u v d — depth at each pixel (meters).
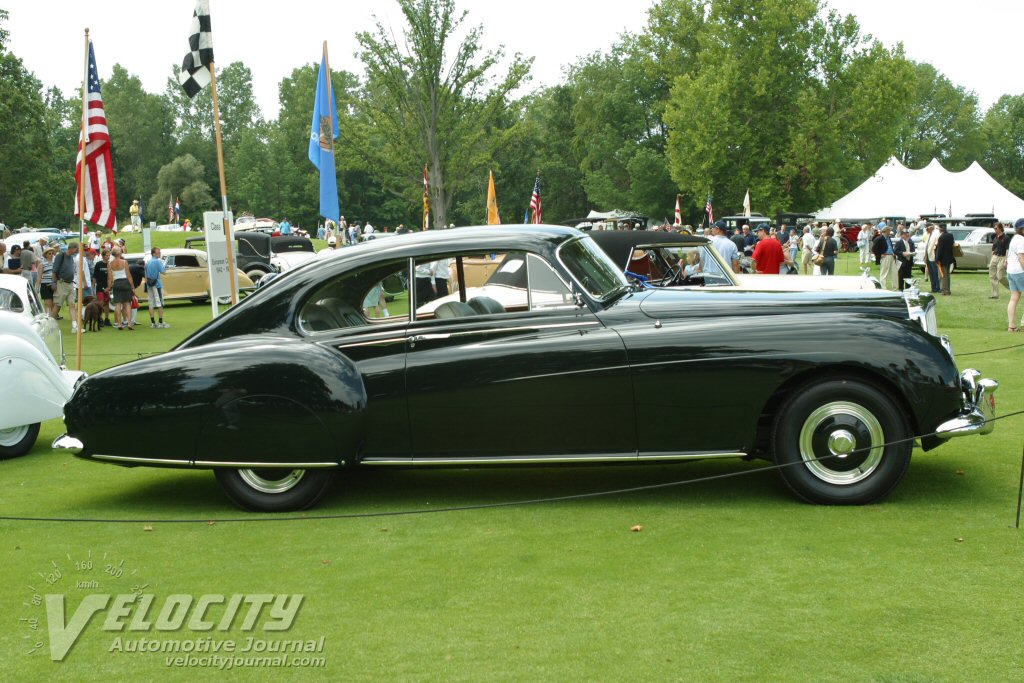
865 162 61.38
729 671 3.56
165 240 57.25
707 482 6.45
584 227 37.03
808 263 28.66
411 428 5.86
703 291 6.28
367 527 5.67
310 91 102.38
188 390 5.90
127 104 126.88
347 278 6.01
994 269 21.70
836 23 59.81
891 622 3.96
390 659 3.77
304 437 5.82
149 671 3.77
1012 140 114.25
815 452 5.68
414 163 45.06
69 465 7.82
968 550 4.83
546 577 4.66
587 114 86.81
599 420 5.76
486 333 5.84
